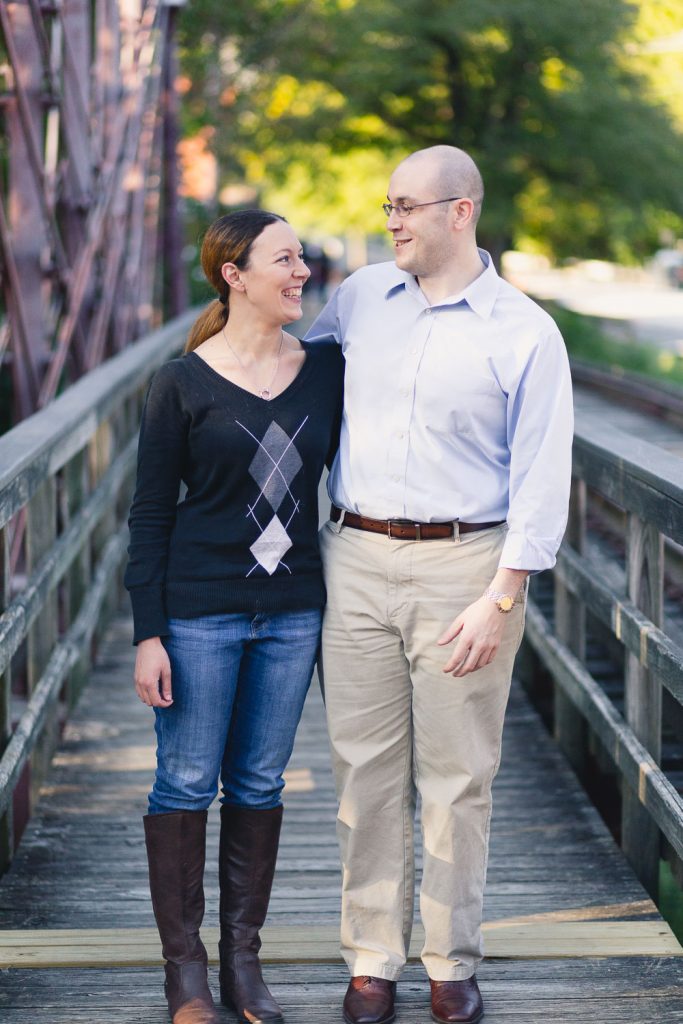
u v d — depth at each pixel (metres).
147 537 2.54
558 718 4.60
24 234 6.16
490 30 17.06
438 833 2.61
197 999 2.58
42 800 4.02
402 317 2.55
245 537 2.53
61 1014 2.71
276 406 2.53
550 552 2.46
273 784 2.68
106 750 4.46
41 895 3.37
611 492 3.62
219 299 2.58
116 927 3.18
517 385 2.47
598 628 5.31
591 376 15.04
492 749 2.63
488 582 2.54
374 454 2.56
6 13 5.53
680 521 2.91
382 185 22.09
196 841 2.63
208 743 2.59
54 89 6.25
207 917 3.20
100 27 7.96
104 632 5.87
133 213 9.45
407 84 17.86
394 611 2.57
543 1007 2.75
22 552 6.13
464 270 2.51
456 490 2.53
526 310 2.48
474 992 2.69
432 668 2.56
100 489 5.31
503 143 17.84
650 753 3.40
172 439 2.52
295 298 2.51
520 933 3.09
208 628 2.54
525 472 2.47
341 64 17.75
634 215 19.41
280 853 3.66
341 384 2.63
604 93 17.59
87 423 4.57
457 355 2.49
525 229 21.22
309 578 2.60
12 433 3.72
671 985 2.84
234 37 15.40
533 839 3.75
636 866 3.53
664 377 18.06
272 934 3.07
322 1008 2.74
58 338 6.75
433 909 2.65
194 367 2.51
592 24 16.83
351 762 2.66
